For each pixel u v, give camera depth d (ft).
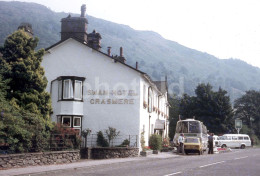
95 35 109.50
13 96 68.95
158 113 135.85
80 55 100.27
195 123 119.44
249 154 102.06
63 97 95.25
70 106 94.68
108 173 48.65
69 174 48.26
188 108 227.20
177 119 226.38
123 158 81.66
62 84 95.61
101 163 64.90
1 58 70.54
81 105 97.09
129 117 96.17
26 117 62.34
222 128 213.46
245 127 248.11
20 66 69.87
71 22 103.86
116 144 95.40
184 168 55.72
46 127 70.49
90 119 97.19
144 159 77.97
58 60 100.63
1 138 54.13
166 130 166.40
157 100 134.21
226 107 218.38
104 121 96.84
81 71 99.66
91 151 85.40
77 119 96.43
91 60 99.76
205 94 222.48
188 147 104.32
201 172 49.60
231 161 71.61
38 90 73.10
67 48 100.89
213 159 78.23
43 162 60.49
